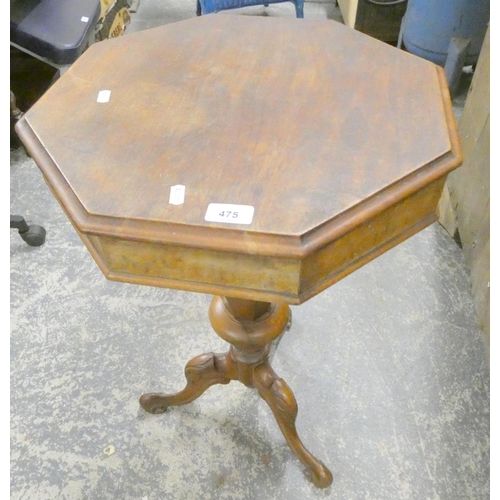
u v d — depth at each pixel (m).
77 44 1.42
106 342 1.15
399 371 1.07
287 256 0.45
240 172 0.51
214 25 0.79
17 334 1.17
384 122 0.57
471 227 1.22
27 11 1.46
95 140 0.57
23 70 1.74
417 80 0.63
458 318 1.17
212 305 0.81
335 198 0.48
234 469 0.94
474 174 1.20
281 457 0.95
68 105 0.62
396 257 1.31
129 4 2.46
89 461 0.96
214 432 0.99
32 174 1.60
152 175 0.52
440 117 0.57
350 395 1.04
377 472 0.93
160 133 0.57
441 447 0.95
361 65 0.67
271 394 0.84
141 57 0.71
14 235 1.42
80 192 0.50
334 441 0.97
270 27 0.78
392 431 0.98
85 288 1.27
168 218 0.47
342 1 2.20
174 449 0.97
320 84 0.64
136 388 1.07
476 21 1.57
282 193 0.49
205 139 0.56
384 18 1.94
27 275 1.30
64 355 1.13
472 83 1.25
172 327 1.17
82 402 1.05
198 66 0.69
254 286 0.51
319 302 1.21
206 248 0.46
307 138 0.55
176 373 1.09
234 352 0.85
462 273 1.27
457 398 1.02
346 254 0.52
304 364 1.09
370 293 1.23
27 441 0.99
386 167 0.51
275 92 0.63
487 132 1.13
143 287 1.27
